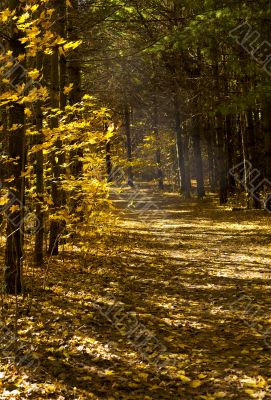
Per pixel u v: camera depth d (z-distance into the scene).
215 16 11.64
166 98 24.97
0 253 9.31
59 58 10.83
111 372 4.55
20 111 6.48
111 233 13.86
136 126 33.47
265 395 4.08
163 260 10.52
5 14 4.84
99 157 8.05
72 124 6.13
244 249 11.42
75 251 10.64
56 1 10.01
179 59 21.20
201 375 4.53
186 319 6.30
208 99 17.41
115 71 17.62
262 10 11.70
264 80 13.52
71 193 9.05
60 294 7.21
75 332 5.64
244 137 19.27
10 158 6.19
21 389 4.12
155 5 15.90
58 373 4.52
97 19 11.32
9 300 6.58
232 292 7.57
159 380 4.47
